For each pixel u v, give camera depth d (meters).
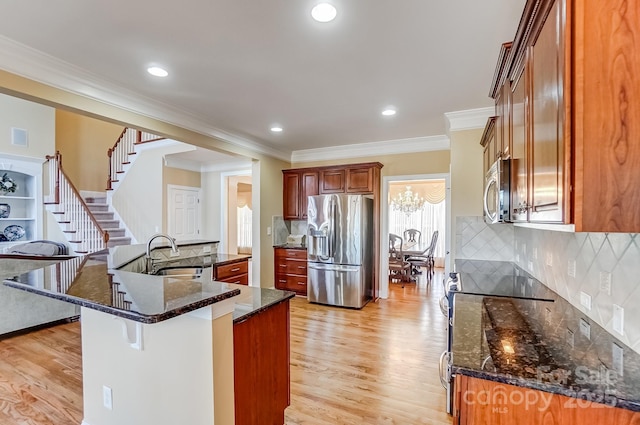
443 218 8.77
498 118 2.35
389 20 1.96
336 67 2.58
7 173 6.02
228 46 2.27
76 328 3.91
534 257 2.63
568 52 0.99
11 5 1.81
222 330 1.49
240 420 1.68
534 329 1.45
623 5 0.94
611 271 1.37
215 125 4.20
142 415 1.72
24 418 2.21
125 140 6.88
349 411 2.27
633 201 0.93
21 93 2.33
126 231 6.73
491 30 2.06
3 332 3.50
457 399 1.10
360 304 4.72
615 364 1.09
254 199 5.37
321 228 4.93
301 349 3.30
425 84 2.91
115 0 1.77
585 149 0.96
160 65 2.54
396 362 3.01
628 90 0.94
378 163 5.09
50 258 3.77
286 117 3.88
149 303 1.29
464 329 1.45
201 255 3.92
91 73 2.67
